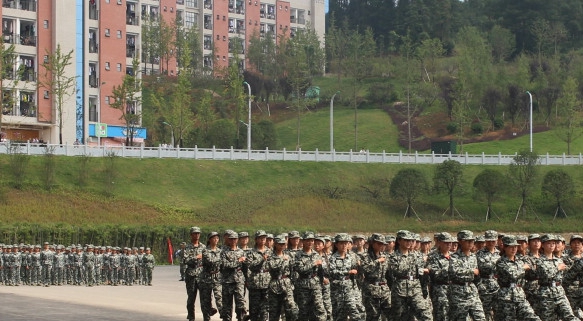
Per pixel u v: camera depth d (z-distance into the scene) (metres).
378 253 21.64
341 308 21.59
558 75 142.12
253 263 23.00
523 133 128.00
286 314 22.78
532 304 20.77
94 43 103.69
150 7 156.62
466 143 124.06
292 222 75.94
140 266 44.91
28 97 94.00
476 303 19.78
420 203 85.19
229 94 144.62
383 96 149.12
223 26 165.75
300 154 92.75
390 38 182.88
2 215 66.31
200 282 24.17
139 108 113.81
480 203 86.00
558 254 21.81
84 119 101.88
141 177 81.81
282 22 175.88
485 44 163.38
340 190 85.00
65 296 35.66
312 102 143.25
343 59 169.75
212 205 78.62
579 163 97.75
